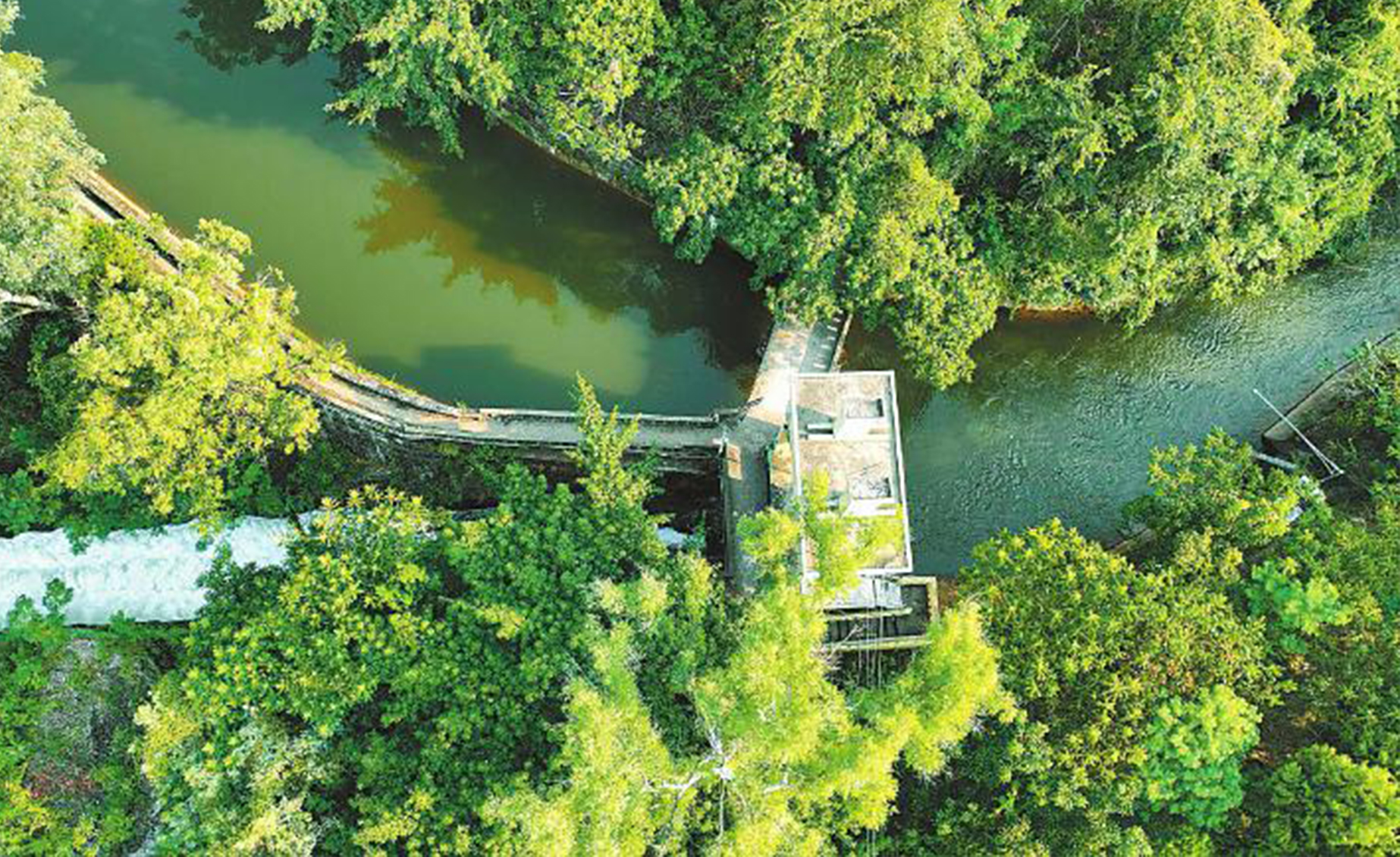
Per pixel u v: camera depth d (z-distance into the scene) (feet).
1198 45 119.55
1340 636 114.01
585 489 124.26
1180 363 153.58
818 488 108.58
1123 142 125.08
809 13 113.80
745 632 103.19
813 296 135.23
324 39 144.36
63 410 123.34
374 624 111.24
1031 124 128.77
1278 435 146.10
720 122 134.41
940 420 153.28
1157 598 114.11
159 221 132.67
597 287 156.56
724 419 139.13
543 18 130.11
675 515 144.46
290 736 114.11
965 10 120.16
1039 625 112.37
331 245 154.92
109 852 118.73
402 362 151.33
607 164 150.30
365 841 104.12
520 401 149.89
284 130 158.30
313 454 140.87
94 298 124.06
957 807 110.93
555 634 109.91
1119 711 109.60
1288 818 105.50
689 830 105.91
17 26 158.81
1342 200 143.23
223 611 116.98
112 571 132.46
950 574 145.38
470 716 107.76
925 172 127.03
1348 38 132.67
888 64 117.70
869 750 93.71
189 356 112.78
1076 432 152.05
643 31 127.24
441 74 135.13
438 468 142.10
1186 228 136.77
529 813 91.97
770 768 99.66
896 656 126.62
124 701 126.31
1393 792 100.32
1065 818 109.60
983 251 138.51
